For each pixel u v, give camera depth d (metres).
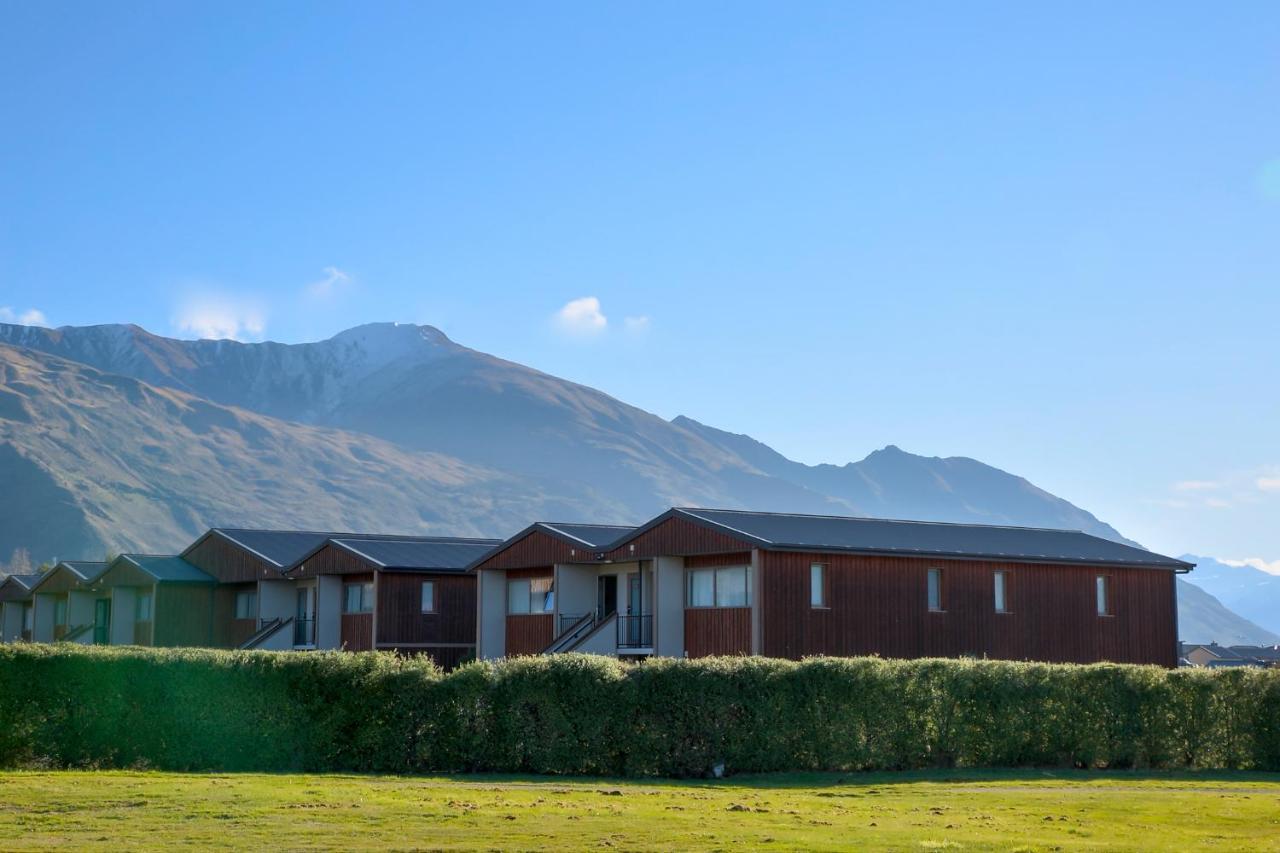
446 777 24.52
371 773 24.84
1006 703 29.83
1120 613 47.09
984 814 20.50
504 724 25.80
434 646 53.50
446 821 17.45
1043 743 30.22
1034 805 22.02
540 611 48.75
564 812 18.73
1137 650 47.19
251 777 22.41
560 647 45.06
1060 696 30.53
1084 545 49.28
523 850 15.42
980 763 29.47
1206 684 31.80
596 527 50.25
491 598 50.19
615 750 26.06
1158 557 48.62
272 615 58.69
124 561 62.31
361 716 25.34
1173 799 23.38
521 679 26.00
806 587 40.69
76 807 17.92
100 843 15.38
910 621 42.34
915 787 25.12
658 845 16.03
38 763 23.84
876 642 41.53
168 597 60.34
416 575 53.53
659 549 42.97
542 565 47.94
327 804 18.62
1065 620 45.72
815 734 27.56
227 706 24.81
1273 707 32.09
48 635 69.19
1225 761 31.75
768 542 39.69
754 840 16.62
